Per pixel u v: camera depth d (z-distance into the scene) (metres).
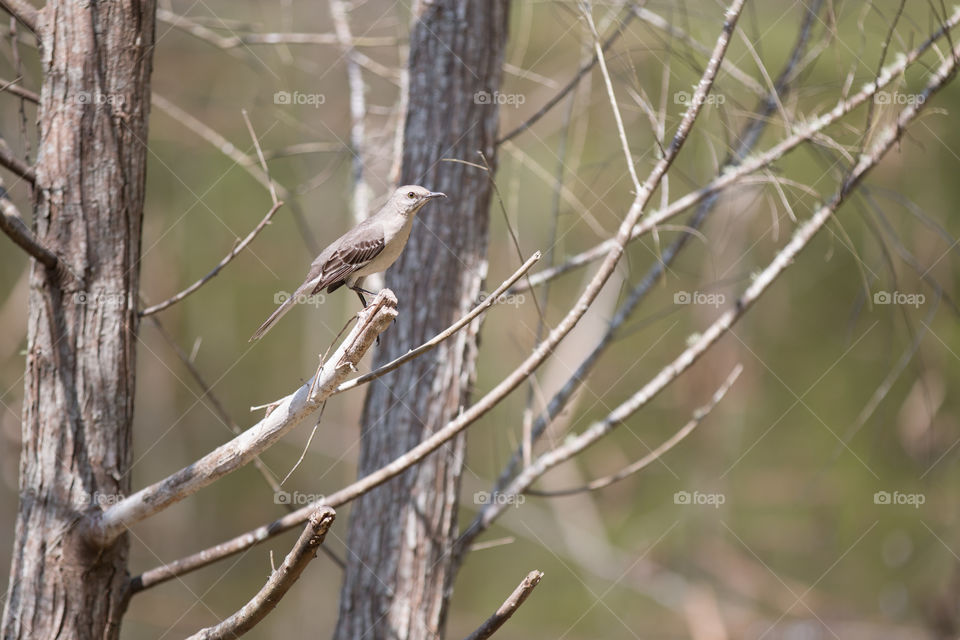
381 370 5.34
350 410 21.72
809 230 7.79
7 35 8.32
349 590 8.00
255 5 17.28
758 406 22.61
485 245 8.38
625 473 8.11
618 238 6.02
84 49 6.41
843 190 7.81
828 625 19.09
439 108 8.25
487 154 8.34
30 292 6.43
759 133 9.30
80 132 6.38
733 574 20.91
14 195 12.48
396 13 11.53
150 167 23.20
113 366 6.36
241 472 23.67
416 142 8.30
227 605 21.91
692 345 8.03
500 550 23.11
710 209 9.28
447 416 8.05
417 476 7.95
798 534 21.14
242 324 25.06
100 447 6.28
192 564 6.55
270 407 5.59
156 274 23.58
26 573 6.17
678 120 8.73
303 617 21.44
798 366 22.62
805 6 9.35
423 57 8.36
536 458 8.95
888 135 7.89
